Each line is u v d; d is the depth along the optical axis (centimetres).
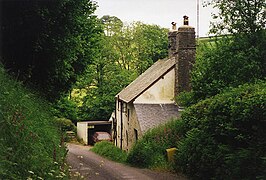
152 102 2572
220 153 1206
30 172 602
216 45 1953
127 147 2806
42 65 1592
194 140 1423
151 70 3256
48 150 850
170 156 1711
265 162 951
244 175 1046
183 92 2312
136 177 1412
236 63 1831
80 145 3944
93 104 4541
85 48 1975
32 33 1401
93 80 4594
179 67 2498
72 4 1469
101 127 4484
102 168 1633
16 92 922
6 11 1313
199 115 1462
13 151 646
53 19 1398
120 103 3234
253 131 1080
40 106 1203
